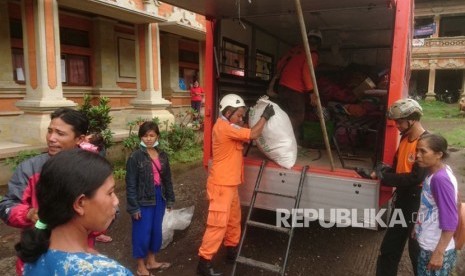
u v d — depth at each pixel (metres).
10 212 1.83
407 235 2.91
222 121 3.43
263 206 3.69
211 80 4.28
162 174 3.47
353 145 4.77
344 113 5.06
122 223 4.89
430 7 28.16
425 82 30.06
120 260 3.86
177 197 6.07
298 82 4.52
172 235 4.23
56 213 1.08
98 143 4.50
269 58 6.12
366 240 4.45
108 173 1.16
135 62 10.81
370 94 5.25
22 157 6.16
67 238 1.13
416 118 2.79
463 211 2.41
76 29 9.30
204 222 4.95
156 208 3.42
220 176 3.37
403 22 3.27
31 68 6.94
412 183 2.66
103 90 9.86
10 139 7.31
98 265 1.05
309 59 2.70
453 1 27.25
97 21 9.59
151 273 3.56
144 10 9.27
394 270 3.01
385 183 2.86
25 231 1.15
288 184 3.55
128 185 3.25
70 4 7.80
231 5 3.75
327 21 5.39
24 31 6.89
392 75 3.32
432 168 2.38
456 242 2.44
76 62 9.45
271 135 3.53
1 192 5.82
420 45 27.50
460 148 11.26
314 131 4.74
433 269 2.34
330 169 3.45
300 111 4.57
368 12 4.89
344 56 7.47
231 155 3.40
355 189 3.26
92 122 6.79
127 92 10.66
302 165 3.72
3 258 3.88
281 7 3.80
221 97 4.43
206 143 4.32
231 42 4.76
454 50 26.55
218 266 3.71
